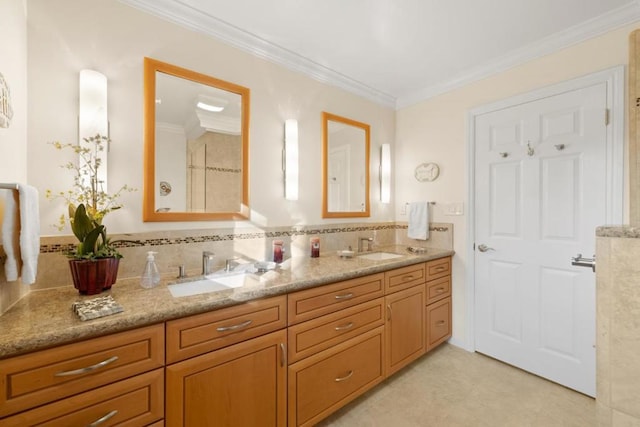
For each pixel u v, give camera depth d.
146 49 1.53
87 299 1.14
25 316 0.97
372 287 1.78
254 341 1.26
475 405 1.71
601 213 1.70
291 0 1.55
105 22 1.41
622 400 0.65
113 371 0.94
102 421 0.91
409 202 2.78
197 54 1.69
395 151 2.91
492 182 2.22
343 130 2.47
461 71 2.33
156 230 1.55
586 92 1.76
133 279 1.46
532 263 2.00
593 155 1.73
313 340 1.47
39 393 0.83
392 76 2.42
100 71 1.40
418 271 2.12
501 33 1.84
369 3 1.58
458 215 2.42
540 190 1.96
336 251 2.39
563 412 1.64
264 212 1.97
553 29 1.80
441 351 2.35
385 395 1.81
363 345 1.71
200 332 1.12
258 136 1.94
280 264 1.87
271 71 2.01
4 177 1.02
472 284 2.33
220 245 1.77
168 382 1.04
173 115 1.61
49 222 1.28
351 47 2.00
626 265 0.64
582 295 1.79
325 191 2.32
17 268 0.96
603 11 1.64
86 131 1.32
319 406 1.49
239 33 1.80
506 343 2.14
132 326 0.96
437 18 1.70
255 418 1.27
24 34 1.21
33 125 1.25
